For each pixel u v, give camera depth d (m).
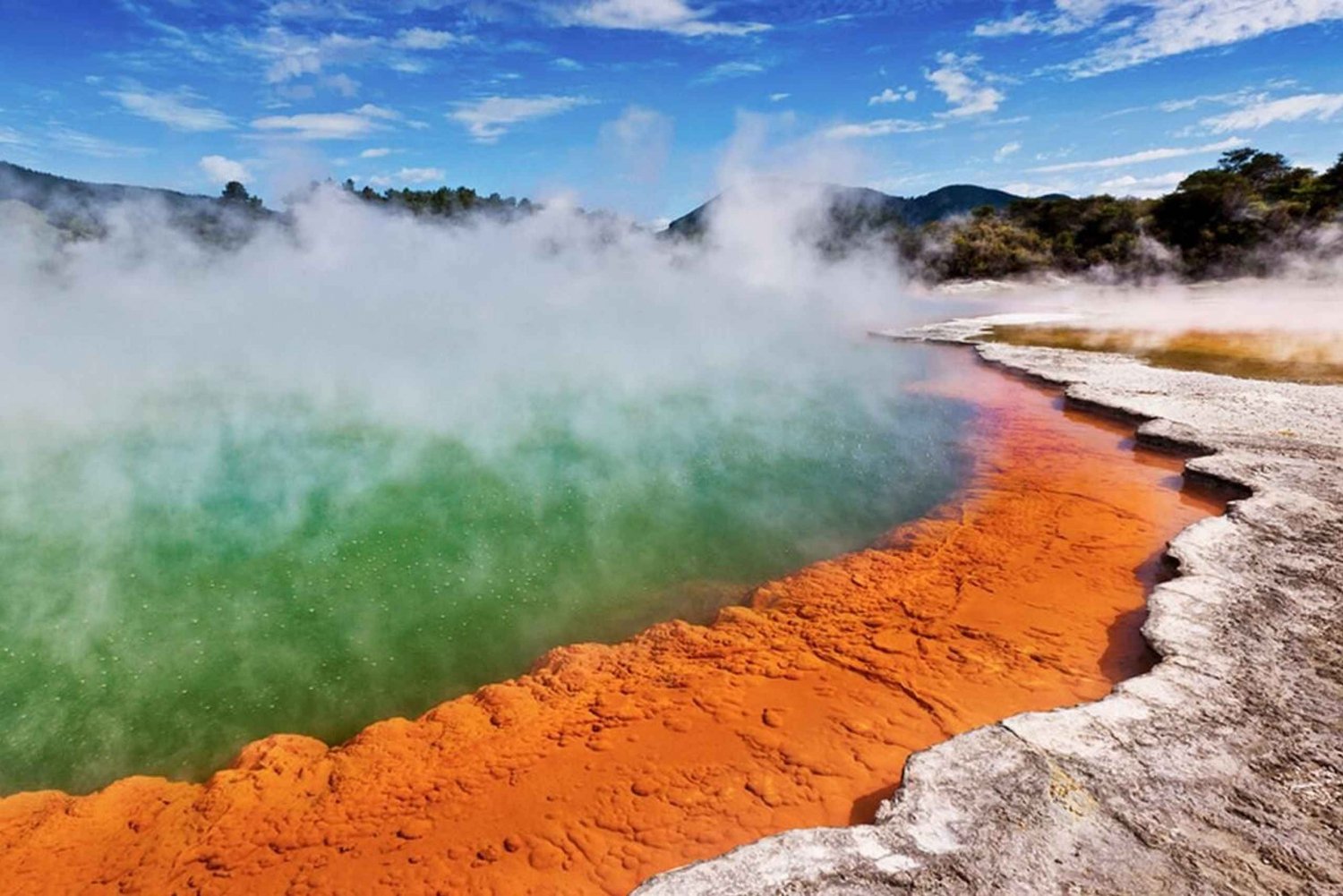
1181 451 9.81
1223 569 6.04
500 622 6.67
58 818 4.32
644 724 4.91
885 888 3.23
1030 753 4.03
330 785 4.47
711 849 3.80
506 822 4.07
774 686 5.26
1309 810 3.60
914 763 4.00
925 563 7.21
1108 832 3.50
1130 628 5.69
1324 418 10.42
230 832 4.10
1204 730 4.18
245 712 5.46
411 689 5.73
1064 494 8.77
